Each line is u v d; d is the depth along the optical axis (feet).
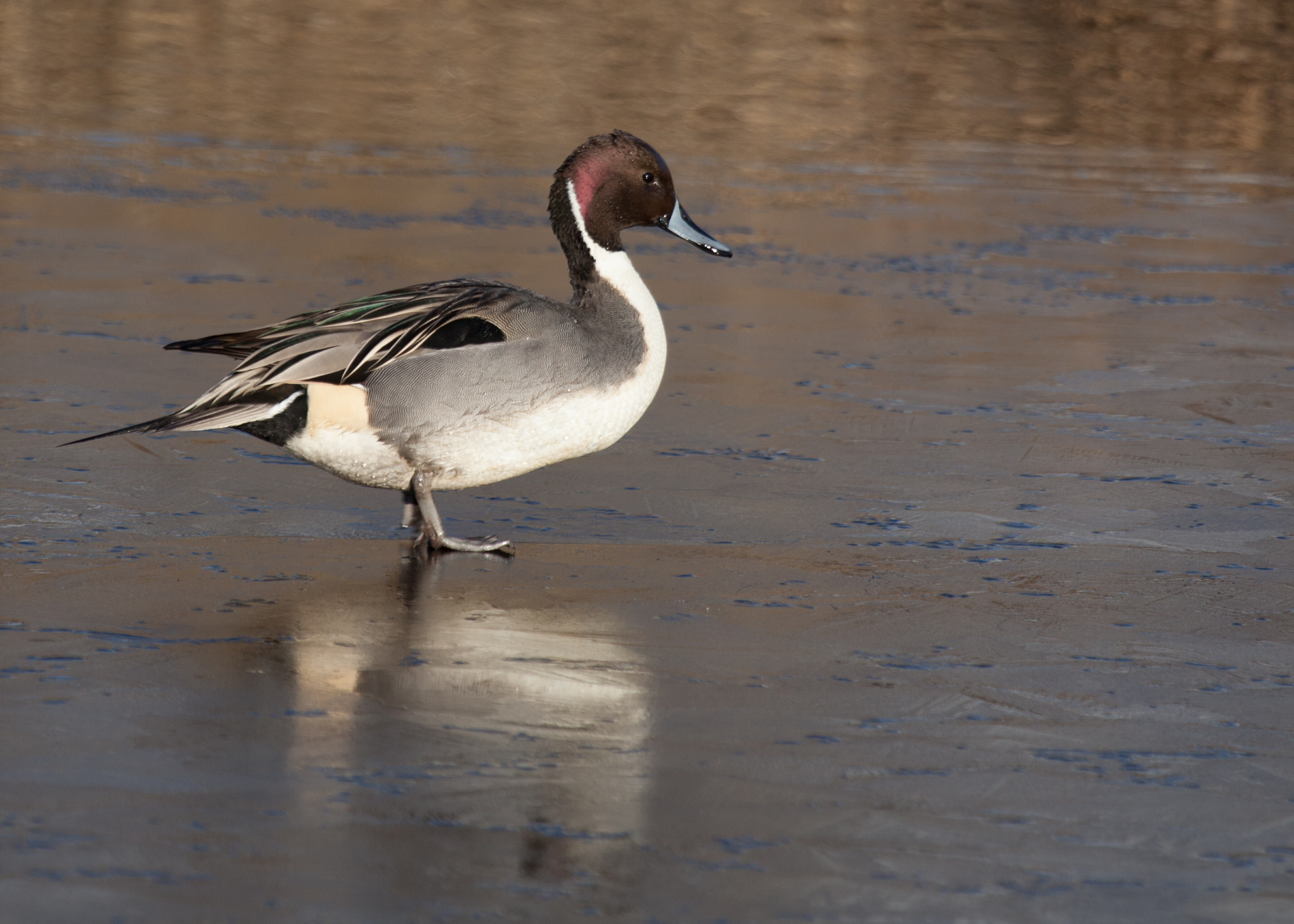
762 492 38.45
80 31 120.47
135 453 39.32
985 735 24.38
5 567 30.63
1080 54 139.54
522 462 32.99
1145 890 19.71
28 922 17.93
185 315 54.03
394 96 106.11
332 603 29.55
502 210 76.13
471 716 24.30
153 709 23.97
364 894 18.83
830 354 53.57
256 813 20.68
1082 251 73.77
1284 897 19.66
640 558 33.27
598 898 19.01
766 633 28.81
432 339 31.94
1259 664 27.94
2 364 46.65
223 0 136.26
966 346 55.52
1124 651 28.40
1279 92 127.54
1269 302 64.39
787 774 22.62
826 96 115.14
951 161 96.63
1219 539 35.70
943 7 157.58
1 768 21.66
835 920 18.75
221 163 83.92
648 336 33.91
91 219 69.15
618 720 24.39
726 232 74.38
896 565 33.19
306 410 31.50
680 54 126.72
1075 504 38.22
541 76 115.03
